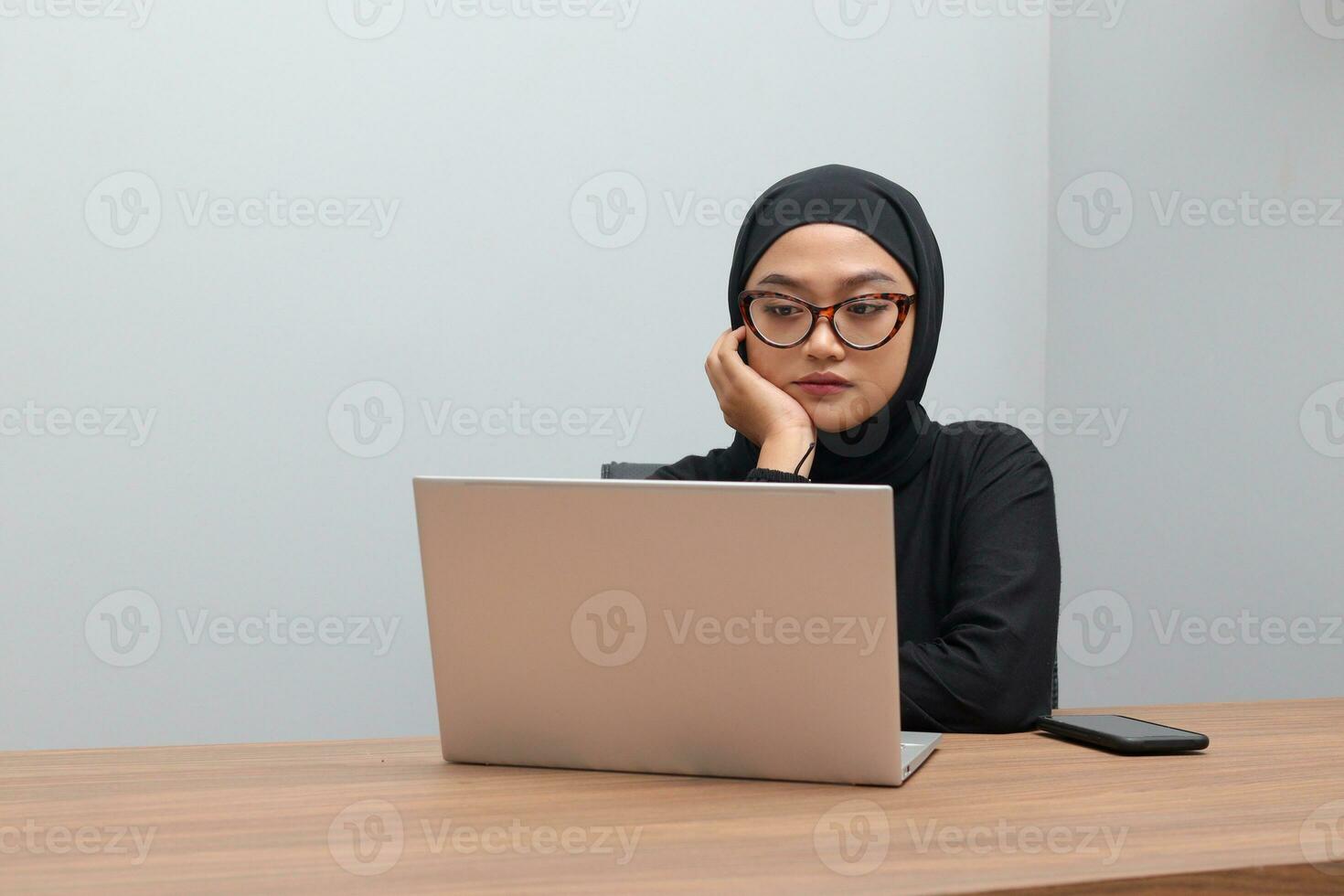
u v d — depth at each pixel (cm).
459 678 87
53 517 223
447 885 58
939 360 267
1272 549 205
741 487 78
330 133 233
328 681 234
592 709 85
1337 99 191
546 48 242
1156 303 237
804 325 132
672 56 249
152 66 226
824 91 258
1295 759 91
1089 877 58
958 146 268
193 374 228
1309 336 197
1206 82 222
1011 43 272
